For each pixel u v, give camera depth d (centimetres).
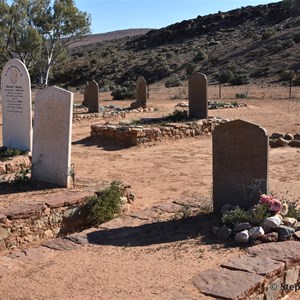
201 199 920
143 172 1340
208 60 6259
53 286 548
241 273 543
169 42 8619
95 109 2656
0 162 1179
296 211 768
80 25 5947
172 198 1060
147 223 789
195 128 1931
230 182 805
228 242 687
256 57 5809
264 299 532
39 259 645
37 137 1066
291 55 5472
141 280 555
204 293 506
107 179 1248
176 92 4434
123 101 3778
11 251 770
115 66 7262
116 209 898
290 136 1761
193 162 1464
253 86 4534
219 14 8988
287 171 1298
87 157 1565
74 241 714
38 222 821
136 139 1728
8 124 1304
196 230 743
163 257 636
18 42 5638
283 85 4362
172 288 525
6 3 5497
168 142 1802
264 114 2600
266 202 723
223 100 3491
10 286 552
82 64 7875
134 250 669
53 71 7825
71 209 867
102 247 687
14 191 997
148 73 6375
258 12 8531
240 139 786
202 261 615
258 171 773
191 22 9044
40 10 5762
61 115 1021
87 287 541
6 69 1288
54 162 1040
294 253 600
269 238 670
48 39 5984
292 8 7812
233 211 747
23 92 1258
